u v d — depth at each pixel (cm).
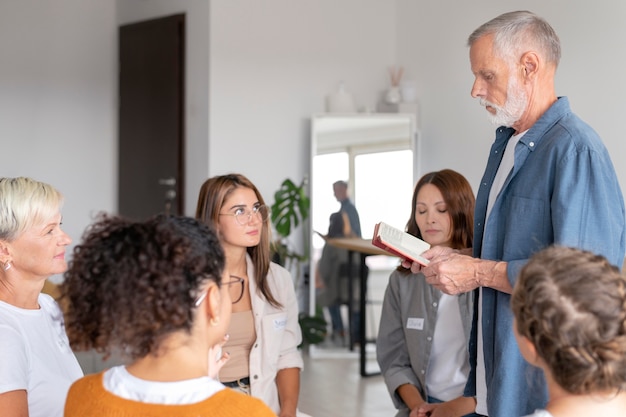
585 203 223
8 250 217
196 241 140
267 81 681
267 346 292
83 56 788
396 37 710
